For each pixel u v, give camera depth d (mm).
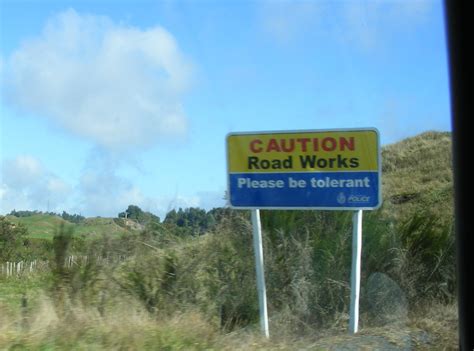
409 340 7551
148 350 6742
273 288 9242
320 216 9914
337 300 9188
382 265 9727
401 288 9594
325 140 8266
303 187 8352
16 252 23734
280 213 9875
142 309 8461
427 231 10500
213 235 10016
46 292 8898
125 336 7066
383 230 10023
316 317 9023
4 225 29172
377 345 7363
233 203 8641
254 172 8562
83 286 8766
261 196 8516
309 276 9273
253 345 7352
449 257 10062
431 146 28438
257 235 8516
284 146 8438
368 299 9336
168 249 10000
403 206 17344
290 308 9023
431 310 9141
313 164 8312
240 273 9406
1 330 7172
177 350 6812
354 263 8219
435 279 10055
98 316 7871
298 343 7652
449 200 17500
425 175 23891
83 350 6605
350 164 8172
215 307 8961
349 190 8172
